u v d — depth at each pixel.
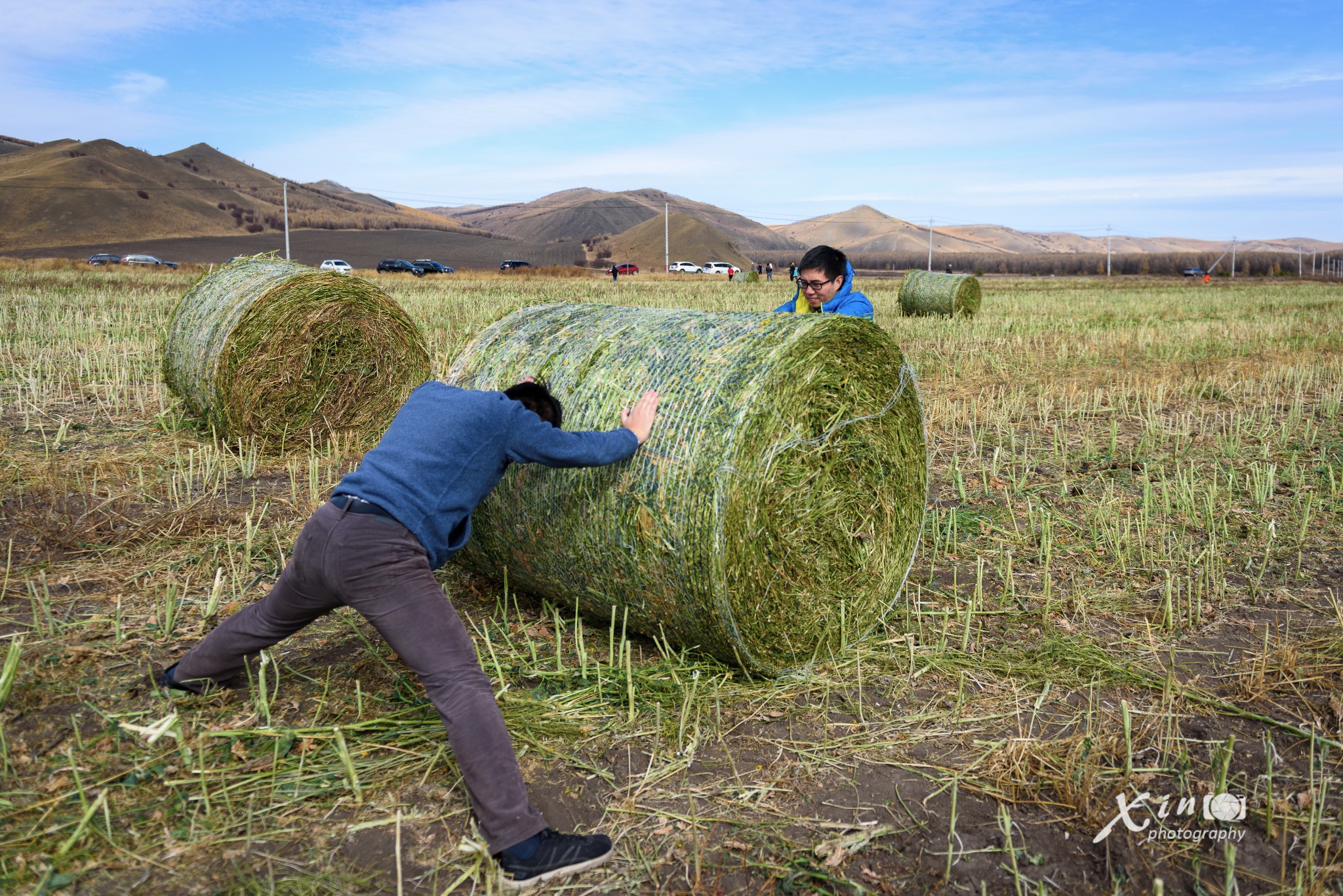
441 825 2.72
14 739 3.02
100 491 5.82
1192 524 5.59
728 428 3.29
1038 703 3.50
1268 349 13.73
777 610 3.64
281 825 2.68
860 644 4.07
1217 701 3.52
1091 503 6.08
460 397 3.02
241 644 3.17
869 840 2.74
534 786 2.96
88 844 2.53
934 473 7.00
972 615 4.38
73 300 18.38
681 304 22.47
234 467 6.70
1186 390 10.17
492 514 4.05
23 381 9.05
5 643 3.69
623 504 3.50
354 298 7.36
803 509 3.68
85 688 3.38
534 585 4.19
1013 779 3.04
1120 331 16.05
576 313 4.37
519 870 2.49
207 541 5.02
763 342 3.50
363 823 2.70
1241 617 4.32
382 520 2.77
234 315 6.83
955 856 2.67
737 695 3.60
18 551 4.71
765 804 2.91
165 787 2.82
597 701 3.48
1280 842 2.73
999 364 12.03
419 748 3.10
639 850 2.66
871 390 3.96
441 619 2.79
